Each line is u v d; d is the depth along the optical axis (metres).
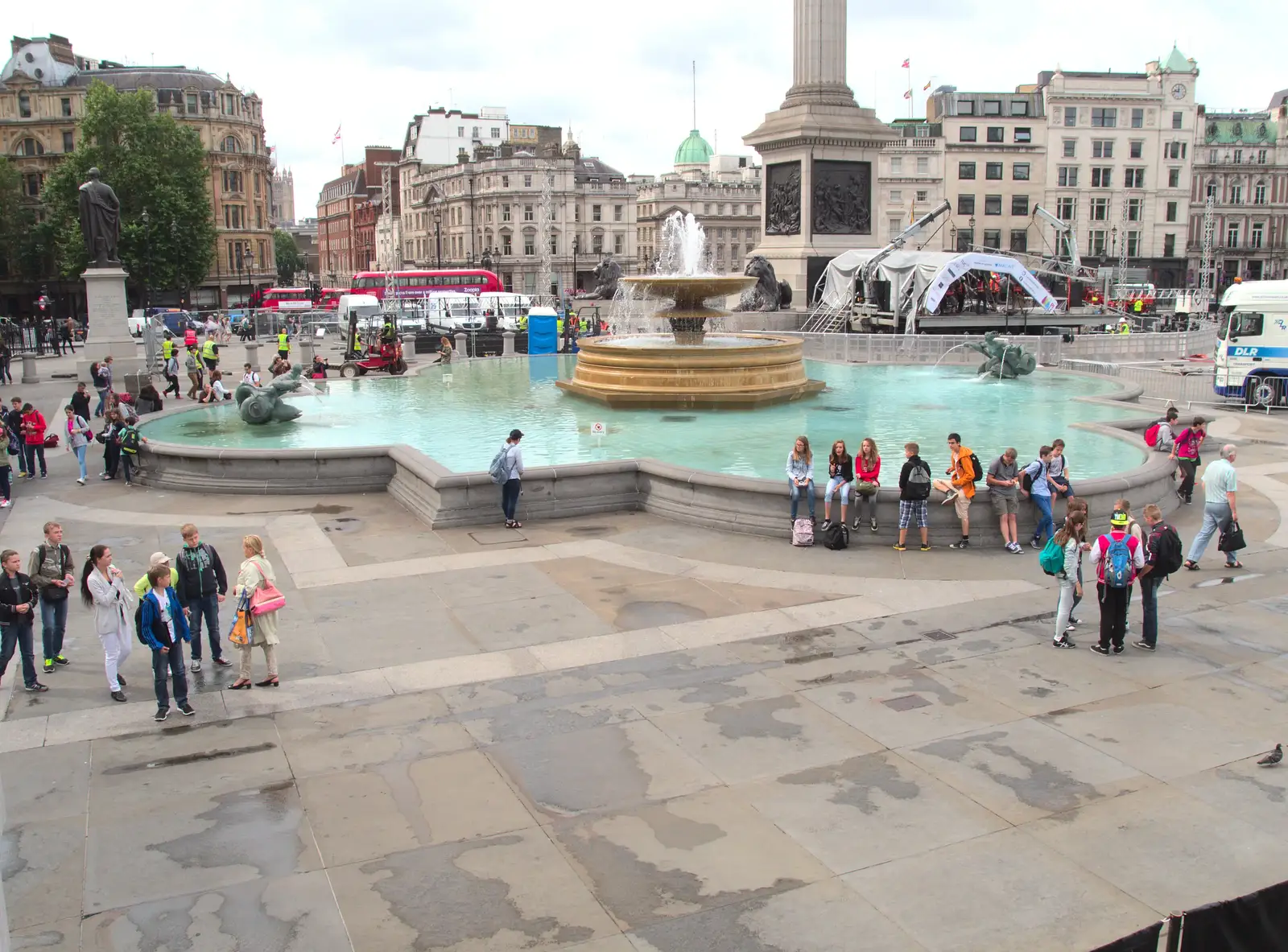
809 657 12.59
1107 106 112.56
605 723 10.77
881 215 111.50
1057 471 17.22
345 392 35.00
